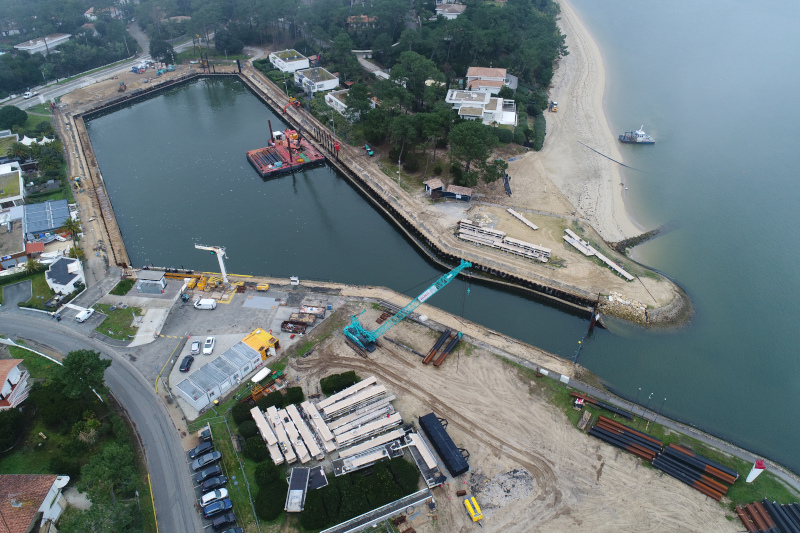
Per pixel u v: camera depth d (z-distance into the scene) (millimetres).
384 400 106250
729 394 116812
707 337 131375
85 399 100438
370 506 87812
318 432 99062
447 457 95125
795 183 197000
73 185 180750
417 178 189000
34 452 93250
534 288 144125
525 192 183000
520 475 94938
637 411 108438
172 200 182875
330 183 199750
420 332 125000
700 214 178000
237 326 123188
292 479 90812
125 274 138500
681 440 102250
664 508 90500
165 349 116438
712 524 88250
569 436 102312
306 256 157250
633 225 171000
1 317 123375
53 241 149375
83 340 117750
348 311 129375
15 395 100375
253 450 94250
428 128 184500
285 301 131500
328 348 118812
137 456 94250
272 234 167250
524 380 113750
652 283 144375
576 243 155625
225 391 107500
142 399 104812
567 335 131375
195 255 155250
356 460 94312
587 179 193500
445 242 157000
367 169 195625
